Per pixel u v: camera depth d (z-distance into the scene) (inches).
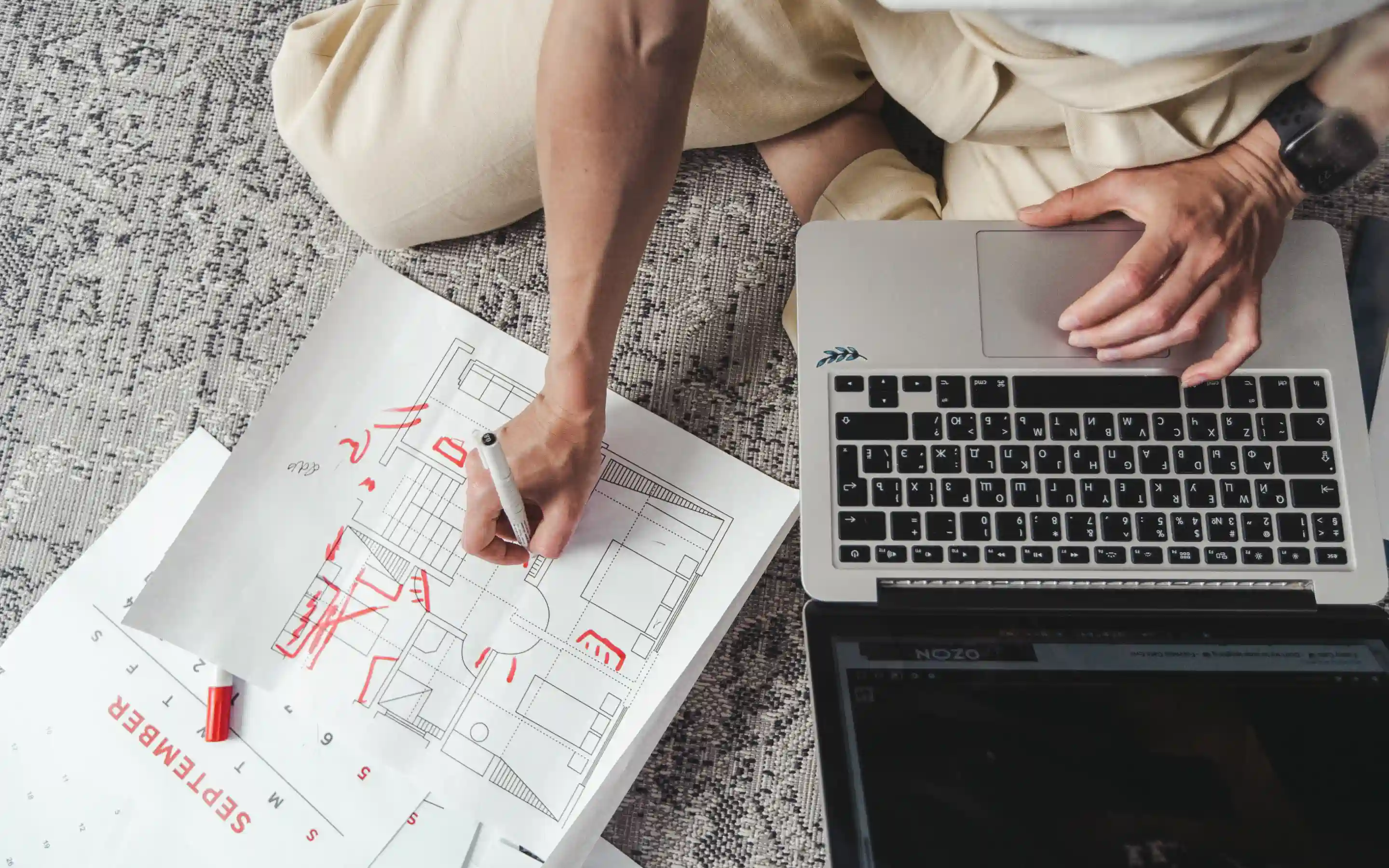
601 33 17.6
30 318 29.6
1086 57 20.3
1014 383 22.4
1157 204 22.3
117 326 29.4
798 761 26.0
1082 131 23.1
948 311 22.9
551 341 21.4
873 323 22.8
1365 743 18.6
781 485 26.7
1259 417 22.1
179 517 27.8
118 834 25.3
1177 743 18.7
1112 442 22.0
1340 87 21.1
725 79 25.9
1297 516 21.7
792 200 29.3
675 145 19.2
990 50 21.5
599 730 25.1
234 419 28.7
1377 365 26.5
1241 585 21.6
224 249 29.8
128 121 30.7
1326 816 17.9
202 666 26.5
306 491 26.5
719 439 27.6
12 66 31.1
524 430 23.5
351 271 28.5
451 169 26.1
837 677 19.7
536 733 25.1
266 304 29.4
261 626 25.7
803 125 28.7
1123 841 17.7
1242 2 16.4
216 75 30.9
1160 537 21.6
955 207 28.0
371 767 25.4
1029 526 21.7
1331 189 23.0
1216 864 17.5
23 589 27.8
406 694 25.4
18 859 25.2
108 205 30.2
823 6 25.0
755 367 28.2
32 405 29.0
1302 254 23.1
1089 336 22.0
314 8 31.2
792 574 26.9
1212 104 22.0
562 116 18.3
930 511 21.8
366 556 26.2
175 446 28.6
